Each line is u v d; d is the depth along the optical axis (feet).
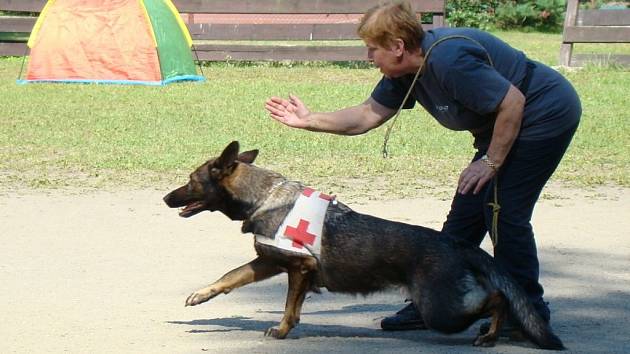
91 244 26.63
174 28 63.46
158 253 25.73
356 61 73.05
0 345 17.99
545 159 17.92
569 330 19.25
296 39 72.54
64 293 21.88
